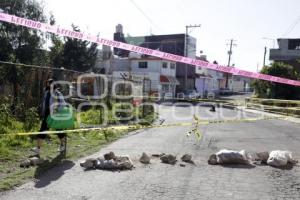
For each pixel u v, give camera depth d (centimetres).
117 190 683
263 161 918
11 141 1038
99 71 5534
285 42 5422
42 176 763
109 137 1312
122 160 873
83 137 1255
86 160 855
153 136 1397
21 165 828
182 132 1545
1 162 856
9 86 1369
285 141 1345
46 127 989
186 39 6612
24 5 3609
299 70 4931
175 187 706
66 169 827
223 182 744
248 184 733
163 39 7200
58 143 1109
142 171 823
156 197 646
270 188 709
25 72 1409
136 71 5994
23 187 688
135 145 1169
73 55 4609
